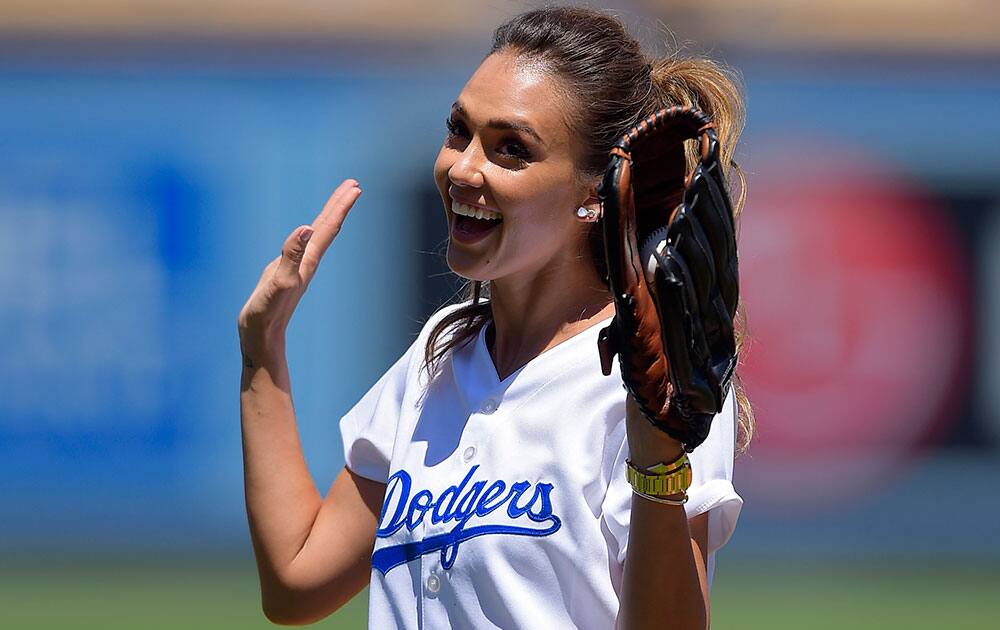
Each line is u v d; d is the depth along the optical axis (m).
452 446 7.62
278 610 8.36
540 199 7.41
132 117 30.50
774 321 31.03
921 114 31.66
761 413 30.81
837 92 31.72
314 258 8.51
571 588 7.11
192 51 30.75
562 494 7.14
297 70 31.30
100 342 29.95
